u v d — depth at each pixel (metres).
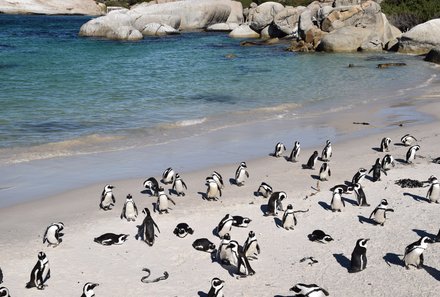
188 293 12.75
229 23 95.38
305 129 28.67
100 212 17.48
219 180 19.42
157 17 87.75
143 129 28.17
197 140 26.30
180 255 14.58
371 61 55.84
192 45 71.56
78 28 97.12
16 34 81.88
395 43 64.81
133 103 34.56
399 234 15.69
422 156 23.59
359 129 28.69
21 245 15.03
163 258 14.43
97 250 14.81
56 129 27.77
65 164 22.39
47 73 46.25
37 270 12.84
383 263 14.02
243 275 13.45
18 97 35.50
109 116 30.88
